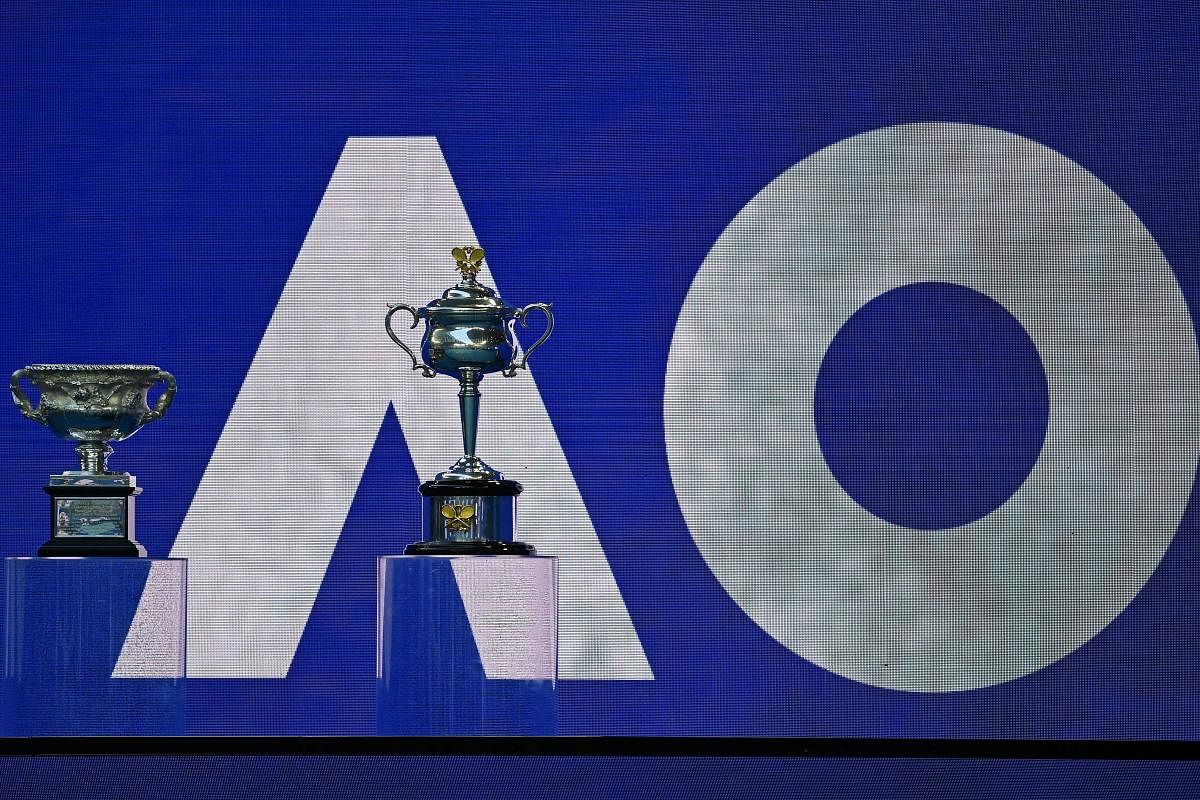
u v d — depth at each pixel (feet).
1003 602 18.71
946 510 18.76
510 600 15.51
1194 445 18.75
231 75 19.04
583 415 18.81
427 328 16.11
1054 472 18.76
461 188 18.98
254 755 14.75
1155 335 18.83
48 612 15.56
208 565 18.65
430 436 18.78
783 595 18.72
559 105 19.03
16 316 18.84
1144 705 18.65
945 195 18.95
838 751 14.89
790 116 19.01
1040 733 18.63
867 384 18.85
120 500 15.81
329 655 18.69
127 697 15.61
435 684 15.43
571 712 18.63
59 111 18.99
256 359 18.81
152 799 14.76
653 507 18.76
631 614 18.71
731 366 18.85
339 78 19.07
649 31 19.07
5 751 14.64
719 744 14.87
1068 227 18.90
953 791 14.93
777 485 18.78
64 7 19.04
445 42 19.07
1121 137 18.97
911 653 18.69
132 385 15.85
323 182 18.99
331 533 18.74
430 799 14.83
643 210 18.95
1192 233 18.90
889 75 19.01
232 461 18.72
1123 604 18.69
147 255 18.92
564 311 18.88
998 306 18.88
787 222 18.94
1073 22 19.02
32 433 18.75
